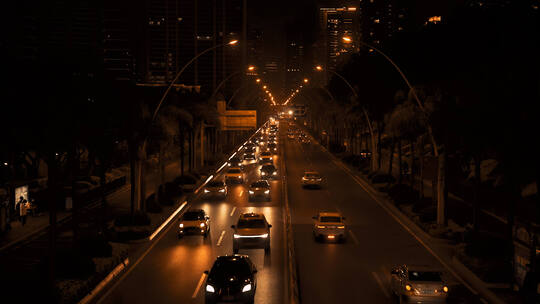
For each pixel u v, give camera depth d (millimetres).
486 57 29016
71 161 27688
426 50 38219
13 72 27938
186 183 51500
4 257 25969
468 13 35125
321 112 124062
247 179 59281
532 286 17094
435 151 30375
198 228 28266
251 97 139500
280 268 22047
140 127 33219
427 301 16172
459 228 30516
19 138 28094
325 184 53719
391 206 39844
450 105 28891
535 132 22891
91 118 31062
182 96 57188
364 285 19719
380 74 50656
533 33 27203
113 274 21344
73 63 30984
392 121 39125
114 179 54000
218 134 94688
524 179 33031
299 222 33781
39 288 17547
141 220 31406
